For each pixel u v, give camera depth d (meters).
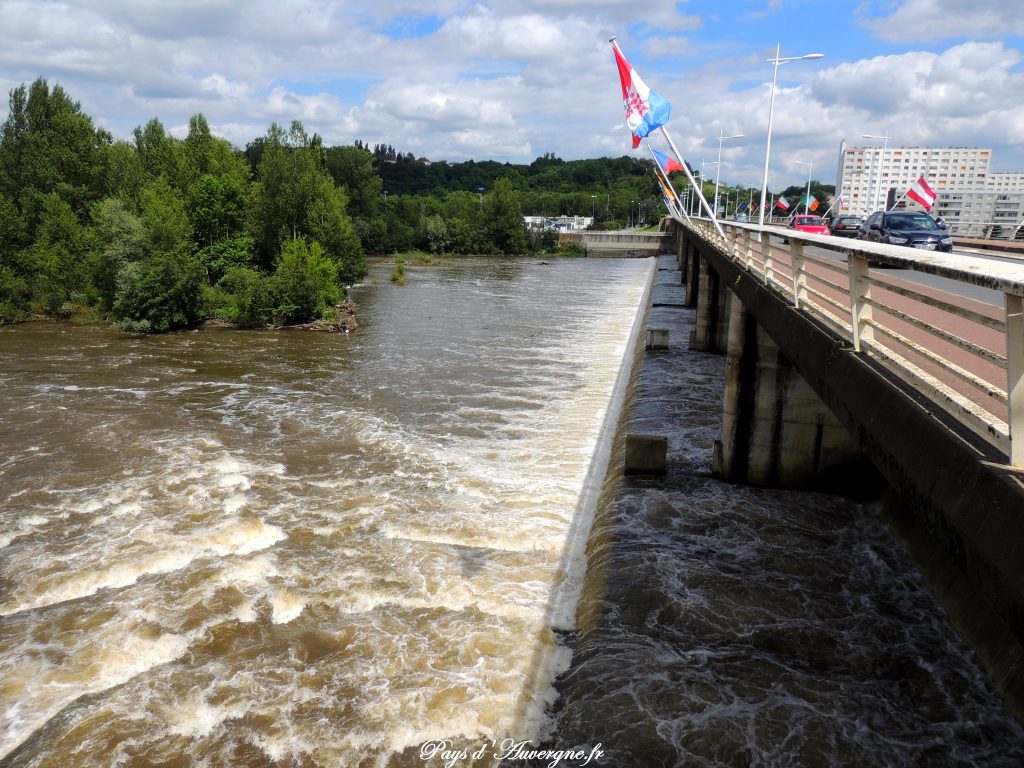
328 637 14.94
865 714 11.69
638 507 18.97
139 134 86.75
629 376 35.88
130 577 17.36
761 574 15.84
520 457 25.48
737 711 11.72
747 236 19.67
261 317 56.03
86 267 57.50
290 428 29.09
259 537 19.28
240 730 12.44
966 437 5.84
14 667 14.07
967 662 13.03
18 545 18.94
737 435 20.48
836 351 9.30
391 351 45.59
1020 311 4.80
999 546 4.74
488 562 17.91
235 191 68.56
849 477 19.97
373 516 20.55
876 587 15.47
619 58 24.80
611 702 11.98
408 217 151.38
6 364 40.44
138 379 37.44
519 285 87.50
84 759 11.84
